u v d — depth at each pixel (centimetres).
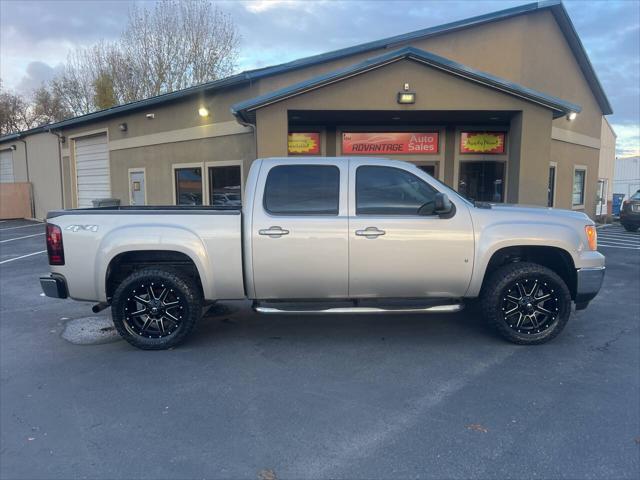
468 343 525
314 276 496
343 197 498
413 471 295
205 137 1383
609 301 704
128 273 534
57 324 616
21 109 4288
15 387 423
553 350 502
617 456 308
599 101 1816
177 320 512
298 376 440
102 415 370
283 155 988
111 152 1741
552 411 368
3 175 2644
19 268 1014
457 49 1294
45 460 310
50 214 509
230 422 357
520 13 1316
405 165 505
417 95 980
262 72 1198
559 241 498
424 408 375
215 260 496
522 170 1022
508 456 309
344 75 961
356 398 394
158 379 437
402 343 527
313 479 288
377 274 495
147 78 2573
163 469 299
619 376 433
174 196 1505
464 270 497
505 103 996
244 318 633
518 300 511
